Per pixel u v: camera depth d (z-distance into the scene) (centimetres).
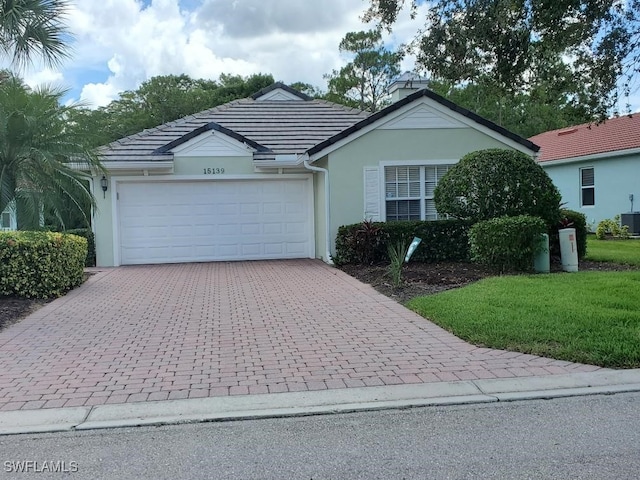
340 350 645
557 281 961
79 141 921
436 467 380
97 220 1459
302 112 1797
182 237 1512
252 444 421
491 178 1161
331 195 1381
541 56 1056
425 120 1407
